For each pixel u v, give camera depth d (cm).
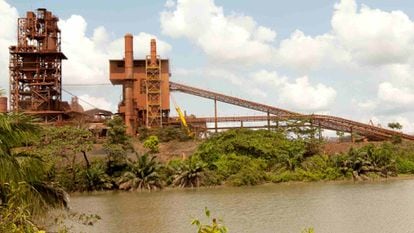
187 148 11656
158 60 13862
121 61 13712
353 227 4047
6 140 2067
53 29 13112
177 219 4728
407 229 3900
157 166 8719
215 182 8900
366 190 7369
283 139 10481
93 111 14138
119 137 9194
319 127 13088
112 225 4438
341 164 9906
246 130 10575
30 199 2042
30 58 12925
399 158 10969
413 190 7212
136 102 13800
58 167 8481
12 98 12712
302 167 9894
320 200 6125
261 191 7744
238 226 4225
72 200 7100
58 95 13038
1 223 1255
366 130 13412
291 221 4434
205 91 14188
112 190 8600
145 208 5762
